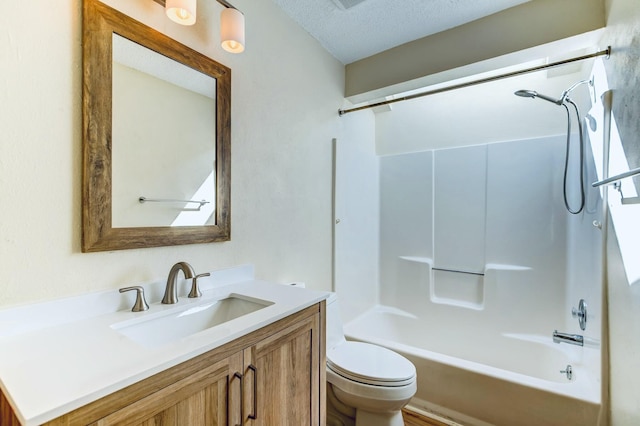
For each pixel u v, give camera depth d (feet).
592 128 5.33
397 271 8.77
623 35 3.87
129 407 1.93
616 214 4.03
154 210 3.51
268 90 5.14
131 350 2.28
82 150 2.92
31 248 2.64
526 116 7.13
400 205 8.82
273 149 5.26
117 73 3.17
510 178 7.26
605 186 4.47
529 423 4.68
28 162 2.61
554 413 4.53
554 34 5.01
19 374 1.92
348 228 7.63
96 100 2.99
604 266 4.45
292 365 3.35
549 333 6.73
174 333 3.29
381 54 6.84
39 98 2.66
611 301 4.23
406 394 4.32
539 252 6.91
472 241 7.71
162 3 3.54
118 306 3.18
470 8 5.37
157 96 3.54
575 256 6.35
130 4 3.30
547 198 6.85
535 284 6.91
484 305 7.42
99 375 1.92
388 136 9.01
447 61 5.98
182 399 2.23
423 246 8.41
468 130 7.83
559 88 6.80
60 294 2.81
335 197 7.02
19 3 2.56
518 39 5.30
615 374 4.03
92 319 2.92
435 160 8.27
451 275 7.98
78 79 2.89
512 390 4.82
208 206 4.11
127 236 3.24
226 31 3.80
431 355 5.64
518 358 6.86
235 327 2.74
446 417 5.37
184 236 3.80
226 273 4.34
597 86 5.09
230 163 4.42
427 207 8.37
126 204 3.26
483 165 7.61
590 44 5.09
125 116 3.25
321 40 6.37
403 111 8.80
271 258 5.24
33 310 2.63
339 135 7.27
